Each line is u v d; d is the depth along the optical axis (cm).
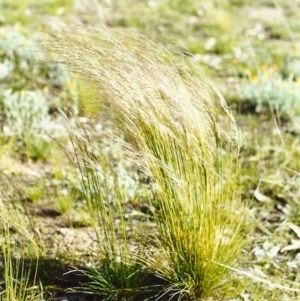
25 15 841
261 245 374
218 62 723
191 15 914
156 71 306
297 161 482
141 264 316
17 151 495
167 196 304
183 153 301
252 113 587
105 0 935
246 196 434
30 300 299
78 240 373
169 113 299
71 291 325
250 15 935
